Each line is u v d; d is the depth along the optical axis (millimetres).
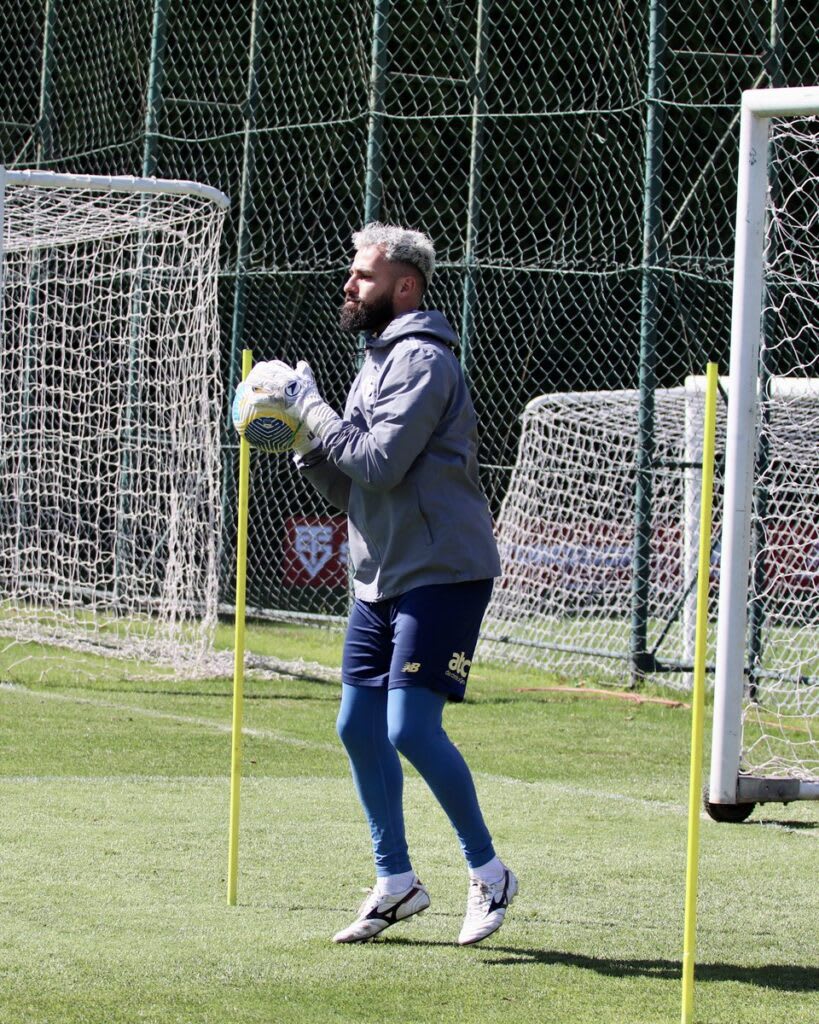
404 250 16344
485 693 37844
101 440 47406
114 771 25609
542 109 52281
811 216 33656
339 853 20281
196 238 40375
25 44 56688
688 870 13578
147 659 40375
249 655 41312
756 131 23297
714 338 51531
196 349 38688
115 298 45719
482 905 16141
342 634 46875
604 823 23203
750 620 33000
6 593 44469
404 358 15750
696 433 40281
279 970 15109
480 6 43969
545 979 15172
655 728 33031
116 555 46062
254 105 48812
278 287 51281
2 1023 13211
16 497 45406
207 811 22688
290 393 16297
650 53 40000
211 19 51531
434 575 15820
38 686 35656
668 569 42281
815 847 22141
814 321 35469
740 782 23359
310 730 30688
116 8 54156
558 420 45594
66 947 15633
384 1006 14086
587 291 55562
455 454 15953
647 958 16125
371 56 45844
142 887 18219
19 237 42062
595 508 44062
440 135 47594
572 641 43125
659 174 39844
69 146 53375
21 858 19453
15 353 48719
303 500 52531
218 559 43469
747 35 41906
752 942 16969
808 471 35281
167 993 14227
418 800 24406
